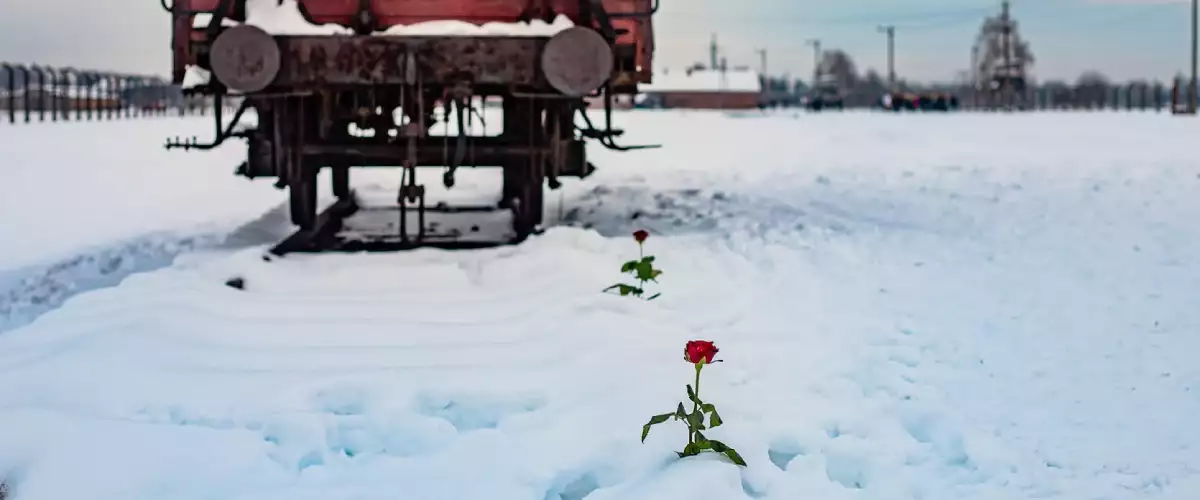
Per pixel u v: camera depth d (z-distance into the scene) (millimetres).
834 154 22141
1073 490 3725
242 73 7016
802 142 27047
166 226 10930
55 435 3670
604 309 5777
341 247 7996
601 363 4754
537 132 8414
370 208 11672
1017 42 93812
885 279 7391
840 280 7309
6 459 3533
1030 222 10734
